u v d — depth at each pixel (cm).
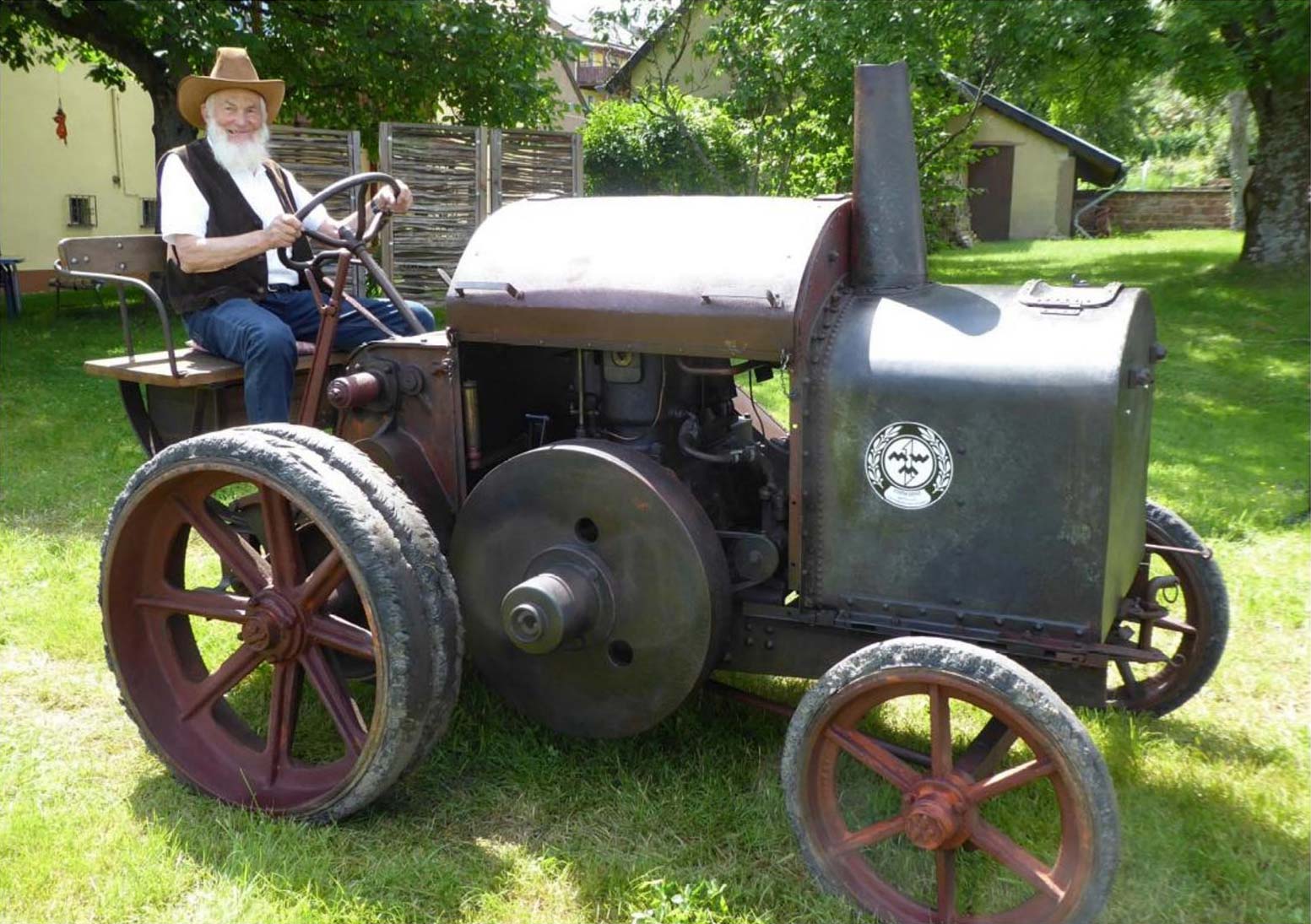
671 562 253
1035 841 257
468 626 281
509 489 268
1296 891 239
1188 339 926
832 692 225
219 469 259
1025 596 229
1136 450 243
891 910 228
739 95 1073
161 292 394
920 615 240
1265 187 1241
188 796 278
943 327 238
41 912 232
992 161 2384
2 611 388
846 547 245
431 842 260
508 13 1111
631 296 254
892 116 254
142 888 238
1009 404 224
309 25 1038
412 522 254
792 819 236
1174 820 264
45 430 637
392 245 952
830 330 246
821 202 262
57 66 1267
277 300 352
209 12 941
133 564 285
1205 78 1074
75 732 312
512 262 273
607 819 270
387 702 246
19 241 1359
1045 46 1054
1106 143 3709
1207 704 332
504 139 997
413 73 1077
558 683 274
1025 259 1656
